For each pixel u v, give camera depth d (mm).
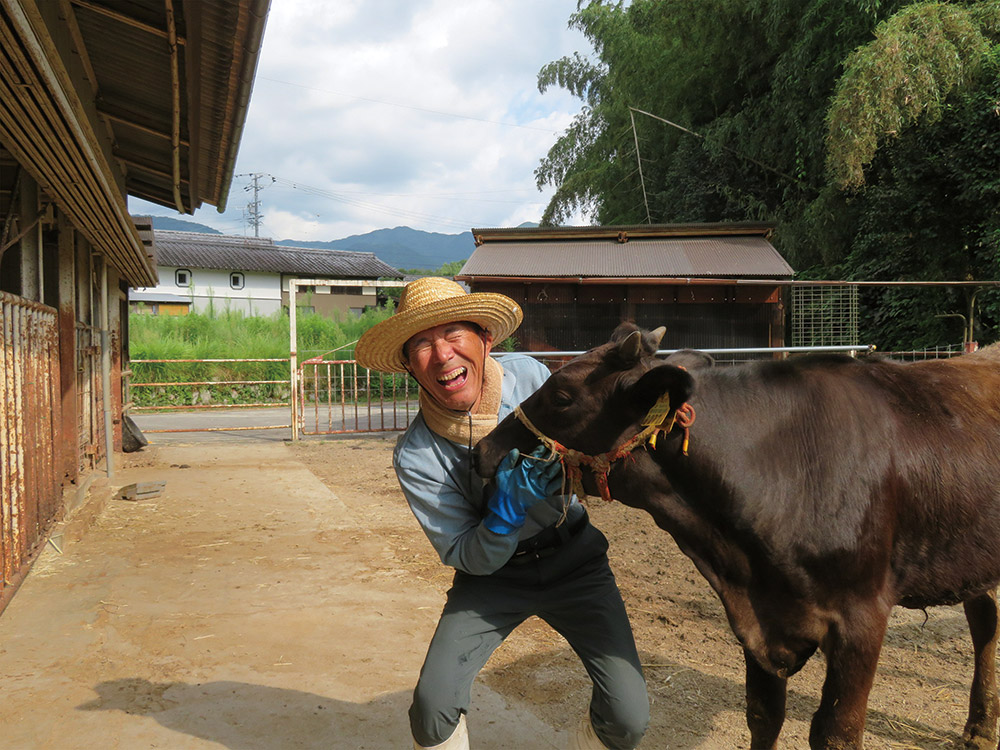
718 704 3152
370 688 3213
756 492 2135
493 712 3037
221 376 20469
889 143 12031
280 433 13867
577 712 3064
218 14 3631
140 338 23469
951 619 4180
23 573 4273
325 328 25984
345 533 5945
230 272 35125
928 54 11078
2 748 2672
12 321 4156
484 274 11359
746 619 2246
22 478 4281
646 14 21188
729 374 2309
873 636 2166
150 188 9305
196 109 5199
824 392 2309
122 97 6410
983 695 2816
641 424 2047
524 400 2236
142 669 3373
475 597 2084
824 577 2152
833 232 14297
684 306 11109
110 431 8172
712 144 17453
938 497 2301
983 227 11961
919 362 2682
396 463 2168
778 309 10969
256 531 5992
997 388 2566
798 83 14641
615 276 11016
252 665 3436
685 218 18688
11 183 6289
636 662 2072
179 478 8523
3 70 2842
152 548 5434
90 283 7953
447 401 2070
